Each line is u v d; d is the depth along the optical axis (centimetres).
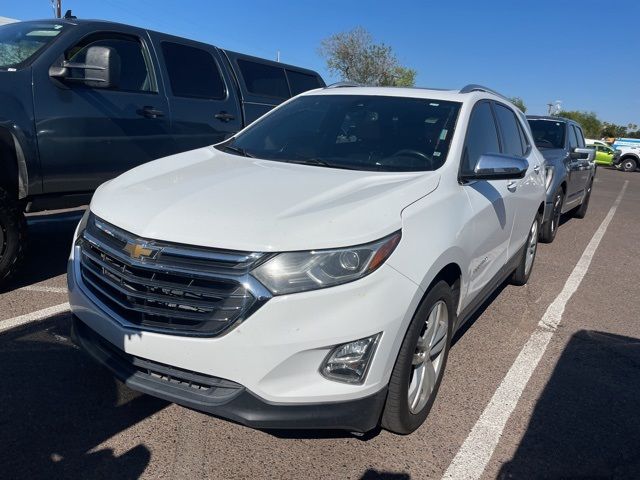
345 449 298
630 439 329
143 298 265
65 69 478
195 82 625
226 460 284
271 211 271
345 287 252
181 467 277
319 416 255
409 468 287
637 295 618
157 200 293
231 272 251
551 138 941
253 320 246
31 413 309
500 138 470
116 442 292
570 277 670
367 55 4403
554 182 812
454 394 364
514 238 484
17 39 509
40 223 706
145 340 263
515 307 541
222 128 647
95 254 297
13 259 459
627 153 3678
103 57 487
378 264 261
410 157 366
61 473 266
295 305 247
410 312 272
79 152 495
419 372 309
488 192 391
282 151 397
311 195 293
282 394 251
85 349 299
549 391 379
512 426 333
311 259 251
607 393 382
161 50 589
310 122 423
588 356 439
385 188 308
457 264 326
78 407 319
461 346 439
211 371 254
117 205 298
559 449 314
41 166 470
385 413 287
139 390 273
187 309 259
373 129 395
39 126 464
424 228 294
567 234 969
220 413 257
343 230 261
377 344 259
